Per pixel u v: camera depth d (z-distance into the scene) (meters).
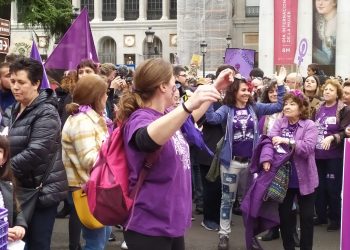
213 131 7.37
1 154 3.90
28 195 4.24
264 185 5.65
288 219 5.82
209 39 41.69
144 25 55.06
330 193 7.50
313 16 34.19
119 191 3.20
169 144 3.25
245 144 6.41
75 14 28.34
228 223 6.60
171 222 3.26
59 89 6.71
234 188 6.49
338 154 7.38
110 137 3.35
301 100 5.70
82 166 4.58
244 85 6.40
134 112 3.24
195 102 2.86
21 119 4.39
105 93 4.79
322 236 7.29
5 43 12.01
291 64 33.09
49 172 4.33
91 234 4.71
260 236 7.22
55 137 4.35
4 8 25.31
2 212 3.19
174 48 54.34
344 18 33.62
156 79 3.26
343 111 7.28
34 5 26.41
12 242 3.83
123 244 6.56
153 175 3.23
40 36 47.59
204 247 6.74
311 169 5.66
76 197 4.58
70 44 8.58
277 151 5.69
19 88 4.35
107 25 55.97
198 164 7.67
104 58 56.75
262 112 6.74
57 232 7.26
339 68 33.88
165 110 3.52
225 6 41.38
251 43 46.78
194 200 9.04
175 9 54.75
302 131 5.69
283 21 33.34
